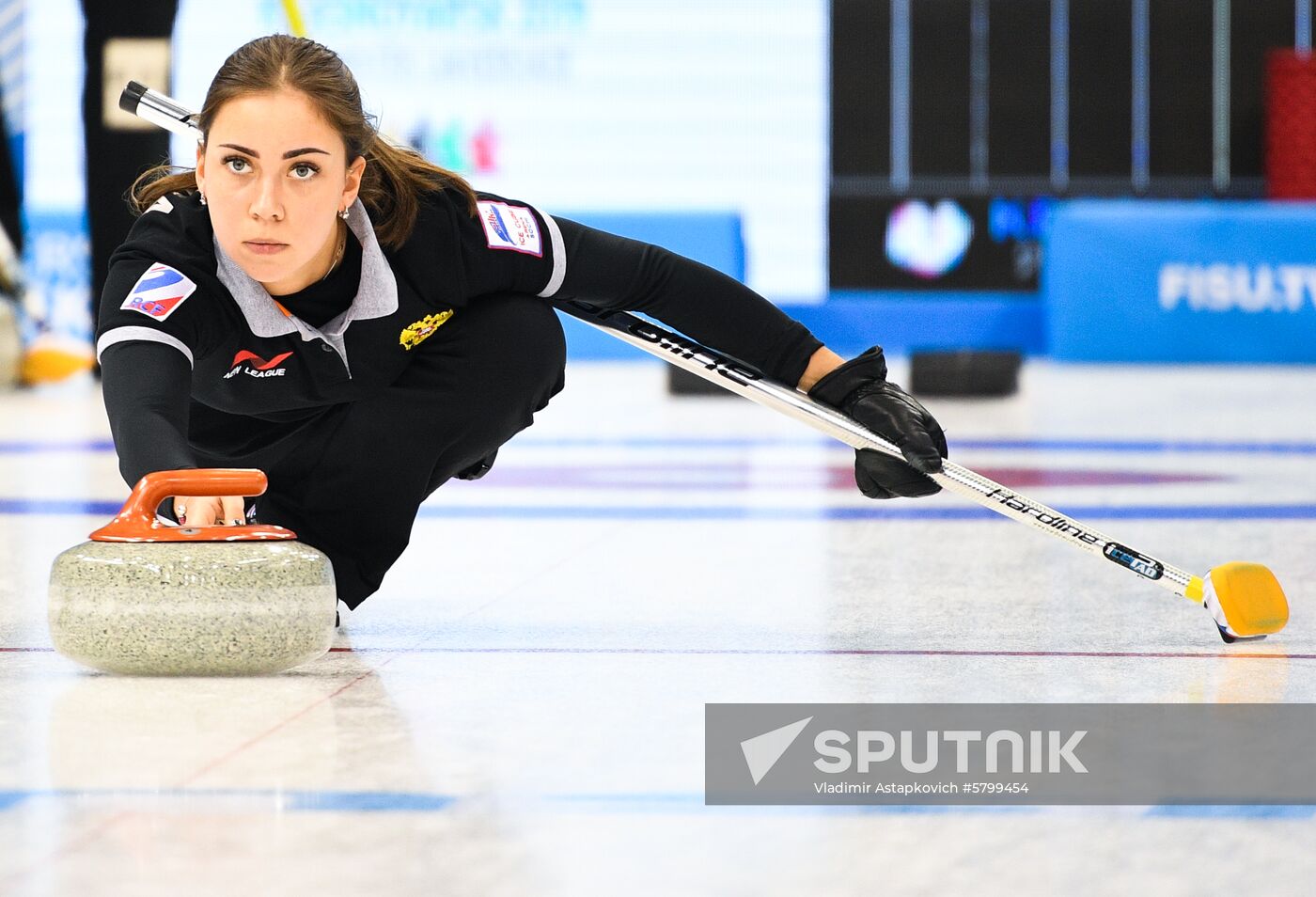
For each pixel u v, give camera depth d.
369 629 8.89
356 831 5.00
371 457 8.52
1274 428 25.58
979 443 22.80
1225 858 4.81
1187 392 34.00
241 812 5.20
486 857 4.77
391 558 8.79
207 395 8.16
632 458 21.17
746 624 9.07
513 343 8.50
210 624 7.07
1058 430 25.16
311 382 7.99
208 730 6.31
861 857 4.79
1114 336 44.44
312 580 7.25
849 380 8.58
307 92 7.11
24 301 36.22
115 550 7.12
